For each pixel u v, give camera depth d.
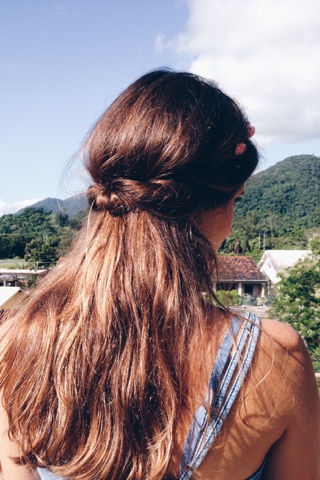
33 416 0.93
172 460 0.90
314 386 0.95
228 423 0.89
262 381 0.90
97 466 0.88
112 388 0.90
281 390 0.90
